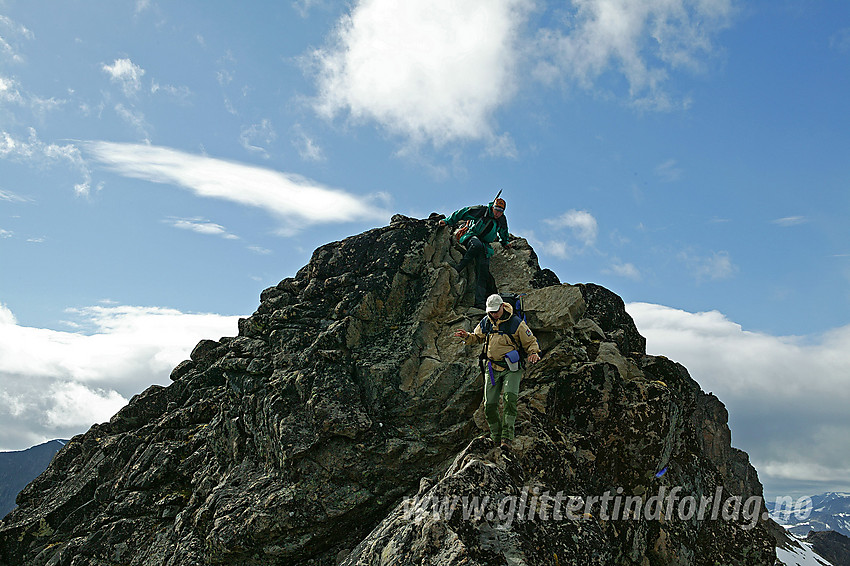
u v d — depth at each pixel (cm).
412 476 1267
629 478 1284
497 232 1580
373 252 1553
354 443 1269
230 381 1498
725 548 1405
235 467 1360
